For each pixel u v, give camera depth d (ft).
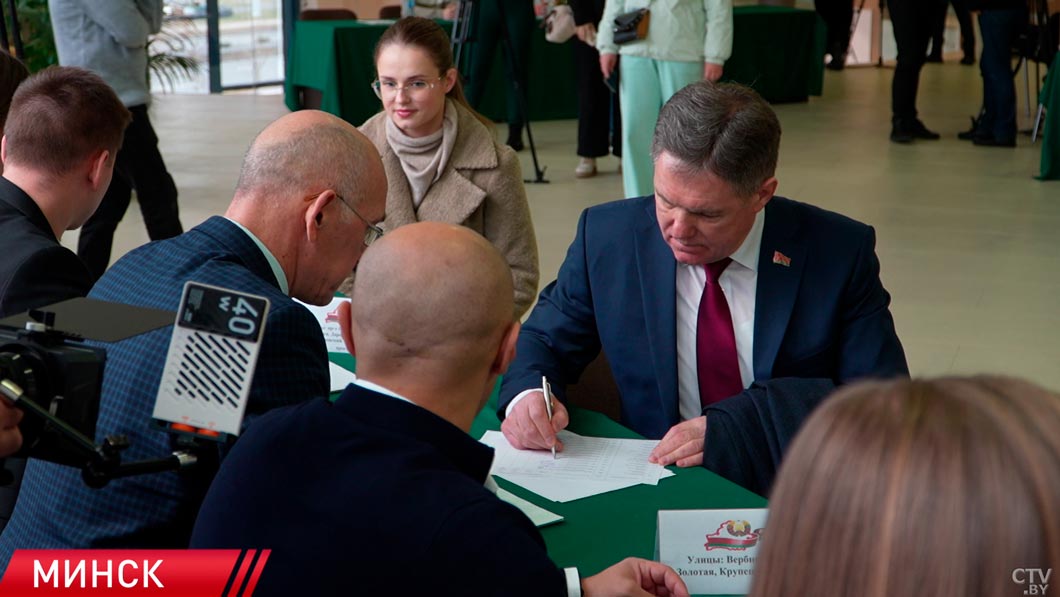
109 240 15.80
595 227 7.60
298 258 5.91
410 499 3.90
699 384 7.25
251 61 39.78
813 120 30.91
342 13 29.84
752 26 32.32
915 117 27.63
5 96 8.42
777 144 6.63
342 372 7.59
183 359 3.83
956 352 13.85
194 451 3.95
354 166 5.94
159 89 38.58
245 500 4.09
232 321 3.74
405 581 3.82
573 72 30.73
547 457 6.40
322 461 4.05
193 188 22.53
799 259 7.10
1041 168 23.41
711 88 6.59
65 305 4.07
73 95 7.30
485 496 3.99
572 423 6.90
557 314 7.64
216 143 27.86
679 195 6.60
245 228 5.81
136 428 5.02
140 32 15.80
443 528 3.83
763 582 2.25
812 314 7.04
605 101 23.16
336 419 4.17
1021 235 19.20
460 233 4.37
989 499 1.97
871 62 43.88
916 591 1.99
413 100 9.50
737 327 7.20
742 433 6.35
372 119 10.12
